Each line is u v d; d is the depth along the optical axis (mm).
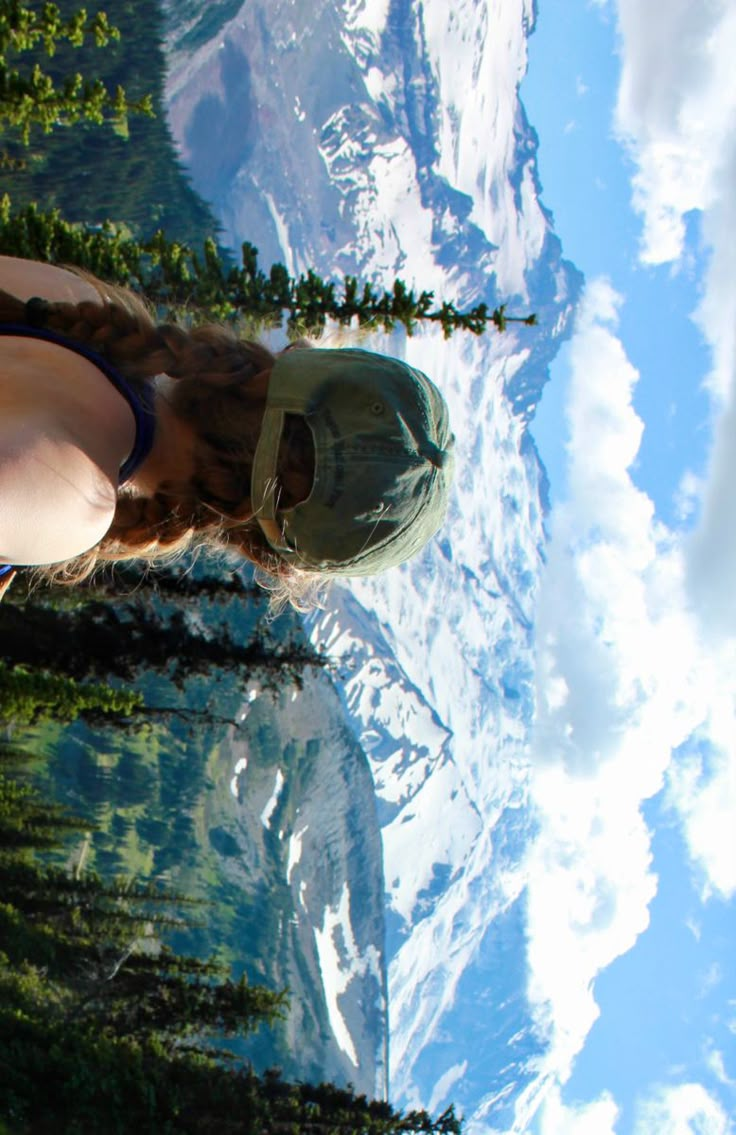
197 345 2410
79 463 1984
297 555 2459
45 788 151875
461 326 27625
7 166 34250
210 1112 48250
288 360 2449
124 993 55219
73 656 30797
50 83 22750
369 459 2352
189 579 21391
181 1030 55219
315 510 2375
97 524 2053
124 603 30453
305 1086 53844
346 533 2381
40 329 2199
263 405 2434
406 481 2383
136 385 2289
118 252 26812
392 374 2459
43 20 21922
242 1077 52281
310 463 2393
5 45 21781
